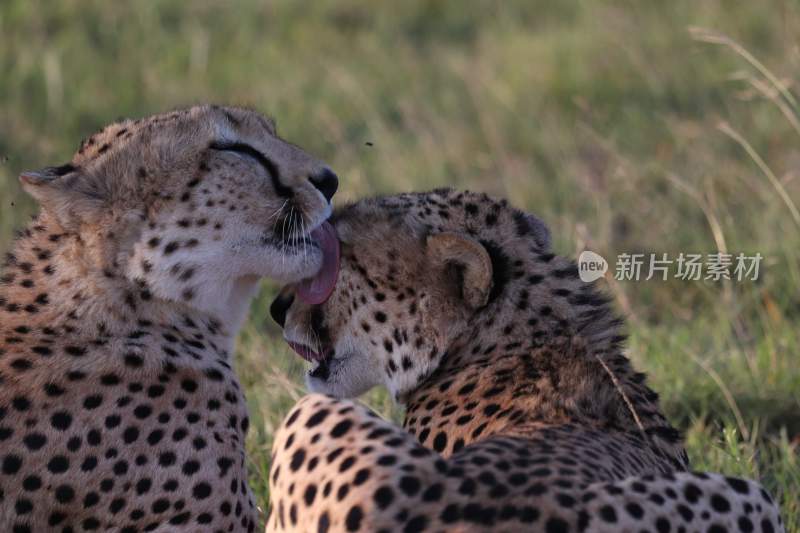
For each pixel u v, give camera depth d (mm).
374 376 7785
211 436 7344
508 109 18375
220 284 7762
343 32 22219
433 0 23062
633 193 14773
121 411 7168
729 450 9312
